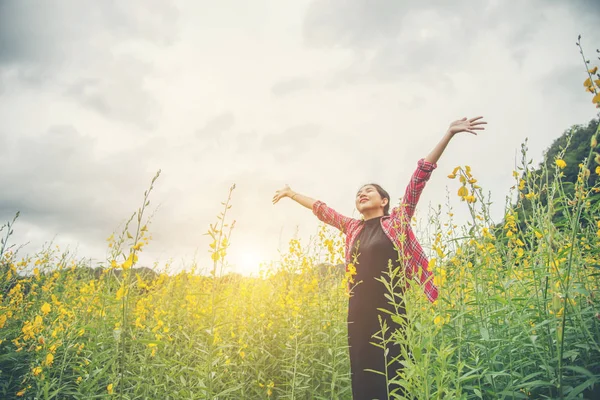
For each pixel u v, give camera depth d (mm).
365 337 2395
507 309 1944
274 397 3078
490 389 1751
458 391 1559
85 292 3084
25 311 3736
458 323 2076
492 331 2102
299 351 2990
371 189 2951
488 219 2158
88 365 2479
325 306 3342
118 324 2551
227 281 4070
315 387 2916
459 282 2160
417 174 2607
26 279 4387
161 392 2584
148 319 3633
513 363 1858
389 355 2273
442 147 2598
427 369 1605
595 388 1552
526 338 1826
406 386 1601
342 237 3637
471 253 2236
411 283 2000
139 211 2164
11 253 3727
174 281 4133
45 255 5086
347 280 2730
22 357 2932
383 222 2730
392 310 2375
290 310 3434
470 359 1976
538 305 1844
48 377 2402
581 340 1772
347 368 3014
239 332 3338
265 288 4555
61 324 2707
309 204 3422
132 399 2477
